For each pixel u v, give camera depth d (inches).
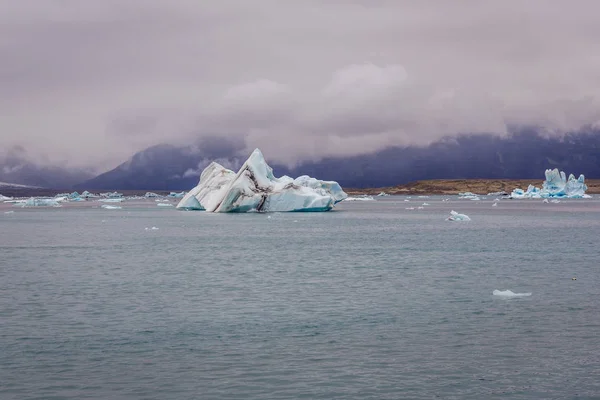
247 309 1178.0
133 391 734.5
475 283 1478.8
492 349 892.6
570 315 1103.0
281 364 828.0
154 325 1044.5
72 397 716.7
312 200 4815.5
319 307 1194.0
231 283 1502.2
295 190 4845.0
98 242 2733.8
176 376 783.1
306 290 1392.7
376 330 1002.1
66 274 1672.0
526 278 1558.8
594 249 2324.1
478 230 3484.3
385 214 5659.5
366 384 756.6
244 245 2551.7
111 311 1162.6
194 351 885.8
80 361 841.5
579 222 4269.2
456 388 744.3
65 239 2920.8
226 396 719.7
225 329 1013.8
